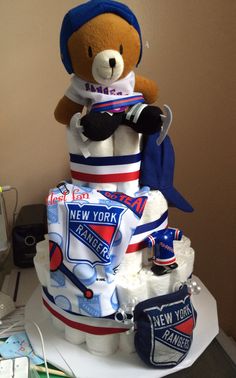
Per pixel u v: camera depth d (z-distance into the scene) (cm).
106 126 59
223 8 100
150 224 67
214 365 119
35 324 72
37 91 97
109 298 61
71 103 67
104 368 63
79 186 67
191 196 115
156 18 97
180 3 98
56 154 103
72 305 63
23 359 63
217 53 103
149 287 64
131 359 65
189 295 67
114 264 62
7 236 94
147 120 60
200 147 111
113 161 64
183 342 63
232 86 107
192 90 105
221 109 109
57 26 93
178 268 67
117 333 65
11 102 96
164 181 72
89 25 58
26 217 97
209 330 71
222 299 130
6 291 88
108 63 58
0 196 89
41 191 105
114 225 60
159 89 103
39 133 100
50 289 66
